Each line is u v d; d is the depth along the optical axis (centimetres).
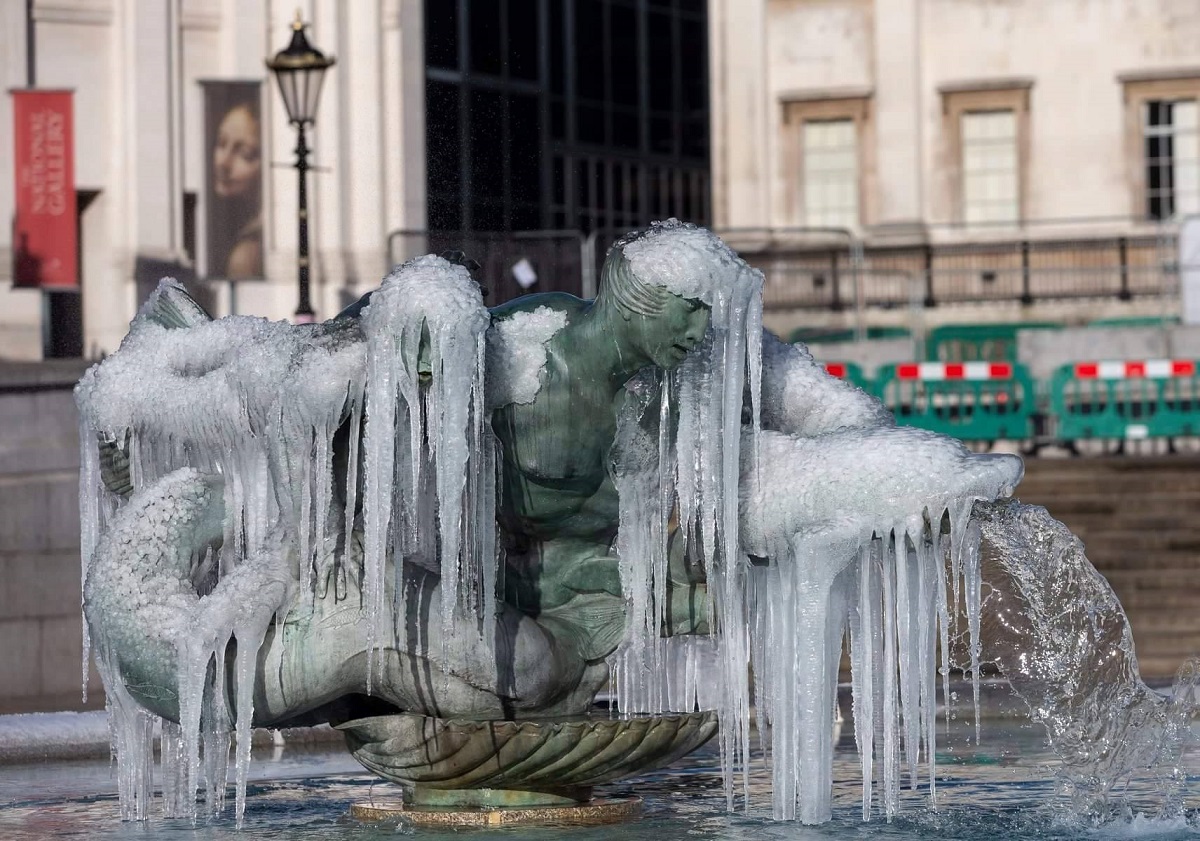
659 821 850
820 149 5478
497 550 829
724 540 810
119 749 888
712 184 5997
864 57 5438
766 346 881
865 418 856
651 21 6247
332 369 792
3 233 4459
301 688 799
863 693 838
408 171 4850
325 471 798
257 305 4625
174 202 4644
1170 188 5309
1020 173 5375
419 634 796
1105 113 5325
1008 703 1322
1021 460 807
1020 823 873
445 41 5297
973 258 5119
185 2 4669
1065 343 3850
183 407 854
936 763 1098
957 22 5409
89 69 4616
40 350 4453
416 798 848
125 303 4591
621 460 817
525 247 3841
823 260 4778
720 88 5516
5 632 1883
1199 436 3322
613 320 785
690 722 823
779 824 839
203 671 801
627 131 6119
